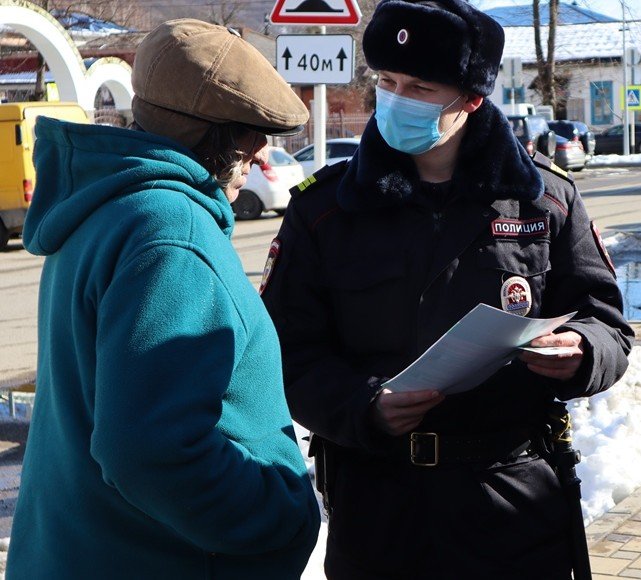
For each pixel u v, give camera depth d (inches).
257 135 80.0
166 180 72.7
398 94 95.0
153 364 65.8
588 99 1921.8
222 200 77.1
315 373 96.1
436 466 94.9
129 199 71.6
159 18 1614.2
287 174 759.7
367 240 96.8
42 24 883.4
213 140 77.4
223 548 70.2
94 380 69.5
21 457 236.1
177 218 70.3
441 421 94.9
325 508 102.8
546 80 1625.2
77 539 71.0
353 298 96.6
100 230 71.2
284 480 75.5
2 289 484.4
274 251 100.4
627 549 161.6
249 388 74.2
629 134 1583.4
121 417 64.9
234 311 71.0
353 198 95.8
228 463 68.9
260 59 79.0
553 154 1106.7
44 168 78.2
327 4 271.4
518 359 96.4
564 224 100.0
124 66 987.9
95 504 70.4
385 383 88.3
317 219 98.7
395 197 95.2
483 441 95.3
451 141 98.5
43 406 76.0
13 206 628.7
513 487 95.7
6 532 189.8
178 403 65.7
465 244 95.3
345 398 93.4
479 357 86.2
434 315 95.2
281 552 76.3
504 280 95.7
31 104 633.6
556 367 93.4
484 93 95.3
